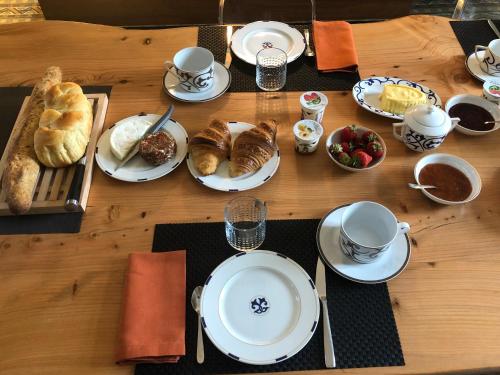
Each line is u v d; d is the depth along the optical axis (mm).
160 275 907
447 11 2707
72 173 1079
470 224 1008
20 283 912
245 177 1083
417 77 1344
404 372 793
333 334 841
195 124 1217
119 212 1028
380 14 2549
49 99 1139
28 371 798
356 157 1081
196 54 1278
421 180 1072
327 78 1344
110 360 811
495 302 878
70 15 2582
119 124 1179
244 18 2363
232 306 871
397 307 875
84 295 895
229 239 974
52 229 997
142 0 2484
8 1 2943
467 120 1204
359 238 943
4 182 1021
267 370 796
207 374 793
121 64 1381
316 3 2451
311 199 1056
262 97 1289
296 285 887
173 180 1093
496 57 1281
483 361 803
